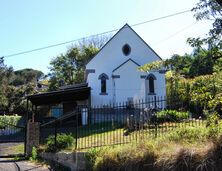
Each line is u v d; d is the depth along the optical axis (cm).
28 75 8581
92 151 1289
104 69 3850
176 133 1166
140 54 3912
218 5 988
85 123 2689
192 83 994
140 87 3791
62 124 2661
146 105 2741
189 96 1008
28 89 5597
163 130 1470
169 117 1638
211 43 983
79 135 1969
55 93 3441
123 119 2123
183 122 1555
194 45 998
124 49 3906
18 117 3956
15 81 8025
